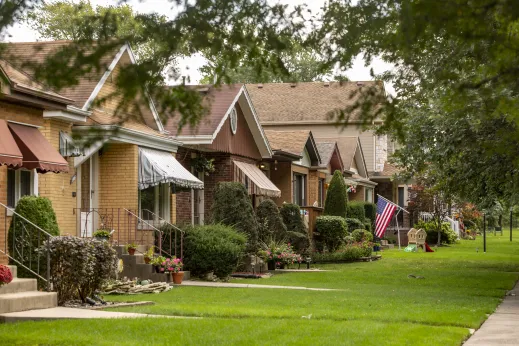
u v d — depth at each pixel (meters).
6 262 18.72
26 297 15.30
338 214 43.00
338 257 36.72
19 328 13.28
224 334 12.88
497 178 24.83
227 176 32.62
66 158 22.64
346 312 16.34
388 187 61.72
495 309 18.28
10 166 18.95
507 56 7.78
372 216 52.84
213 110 30.62
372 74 7.37
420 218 58.12
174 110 7.53
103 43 7.15
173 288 21.70
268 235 31.02
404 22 6.83
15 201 20.36
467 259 39.22
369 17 7.00
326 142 47.53
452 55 8.13
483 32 7.37
